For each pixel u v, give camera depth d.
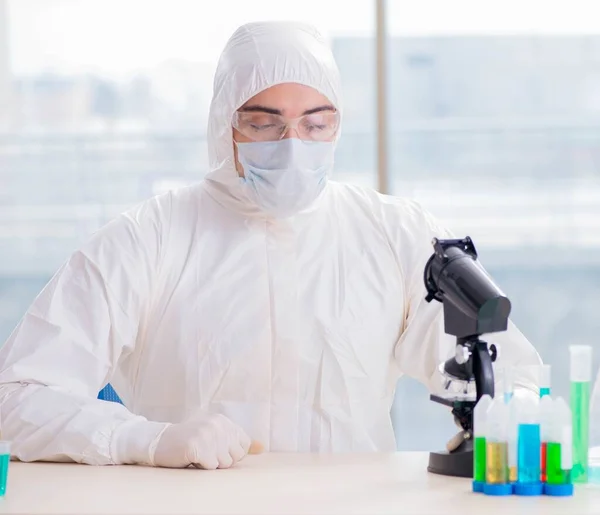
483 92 4.18
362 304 2.38
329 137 2.30
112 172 4.11
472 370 1.71
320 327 2.34
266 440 2.30
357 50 4.11
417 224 2.48
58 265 4.14
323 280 2.38
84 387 2.13
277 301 2.34
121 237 2.30
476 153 4.19
